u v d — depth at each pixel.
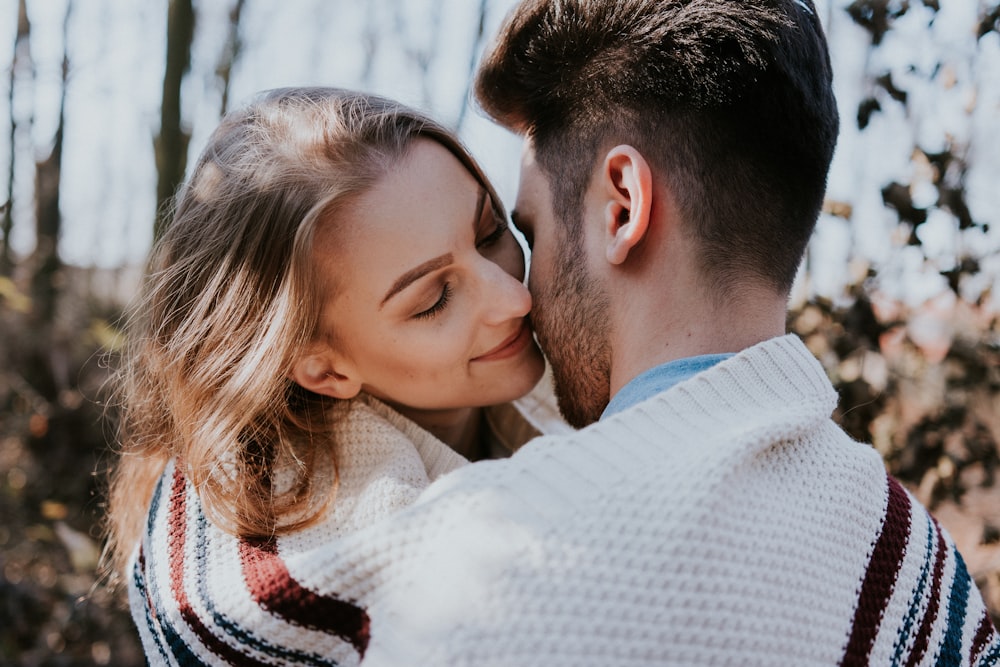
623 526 0.67
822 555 0.74
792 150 0.84
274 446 1.04
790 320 1.83
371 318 1.00
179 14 3.85
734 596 0.67
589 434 0.75
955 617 0.85
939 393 1.73
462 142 1.11
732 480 0.71
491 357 1.04
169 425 1.18
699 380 0.78
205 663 0.89
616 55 0.90
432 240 0.98
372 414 1.06
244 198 1.03
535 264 0.99
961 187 1.68
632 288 0.88
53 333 4.00
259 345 1.02
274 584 0.82
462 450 1.32
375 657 0.69
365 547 0.74
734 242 0.85
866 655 0.74
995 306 1.70
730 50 0.84
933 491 1.71
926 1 1.67
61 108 4.80
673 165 0.86
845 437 0.88
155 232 3.67
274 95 1.13
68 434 3.60
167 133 3.84
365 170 0.98
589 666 0.63
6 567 2.95
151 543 1.03
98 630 2.76
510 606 0.65
